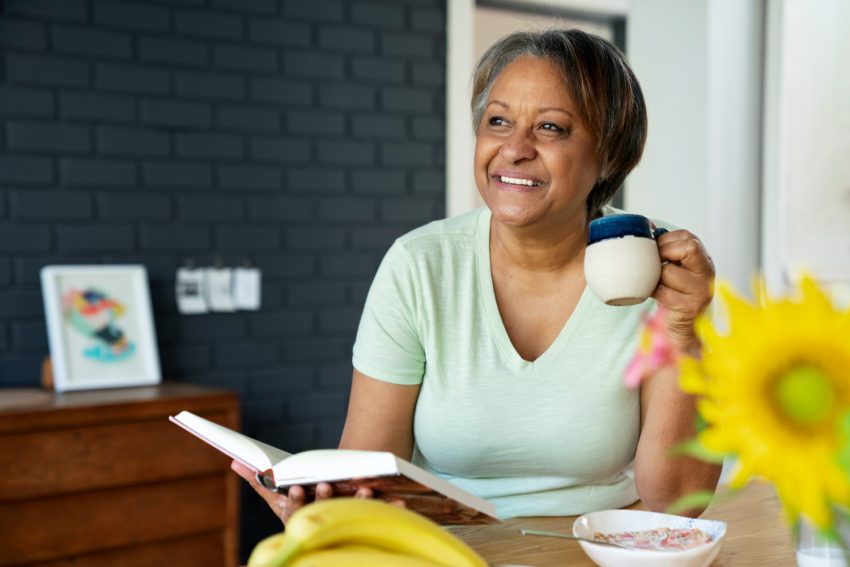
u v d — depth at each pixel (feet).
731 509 4.50
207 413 9.09
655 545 3.69
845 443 1.91
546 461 4.82
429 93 12.18
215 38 10.84
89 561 8.44
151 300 10.53
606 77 4.50
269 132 11.19
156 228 10.55
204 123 10.80
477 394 4.77
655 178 9.82
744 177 9.40
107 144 10.24
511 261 4.86
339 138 11.63
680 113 9.53
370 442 4.92
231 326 11.06
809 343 1.95
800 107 8.98
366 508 2.55
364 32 11.73
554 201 4.49
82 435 8.35
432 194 12.26
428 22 12.13
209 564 9.11
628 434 4.83
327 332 11.65
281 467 3.31
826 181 9.04
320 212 11.54
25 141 9.80
